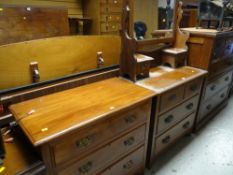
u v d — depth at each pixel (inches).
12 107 39.4
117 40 60.1
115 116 40.0
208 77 68.7
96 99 43.2
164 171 60.3
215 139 75.2
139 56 56.9
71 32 66.8
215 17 68.8
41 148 30.6
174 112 58.7
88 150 37.7
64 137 32.7
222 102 94.4
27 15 45.4
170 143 64.6
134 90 48.3
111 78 56.7
